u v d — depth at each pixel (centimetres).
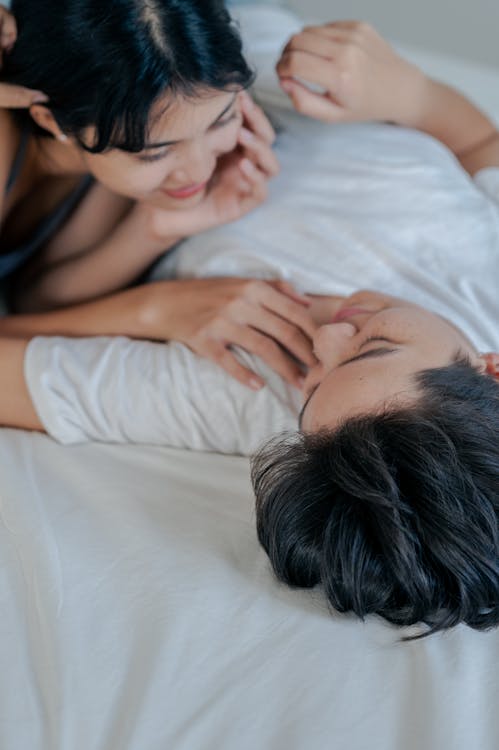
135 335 102
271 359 94
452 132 123
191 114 86
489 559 71
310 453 75
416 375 77
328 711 67
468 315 96
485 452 73
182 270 108
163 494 88
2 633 74
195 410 93
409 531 71
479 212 106
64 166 106
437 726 65
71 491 88
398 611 74
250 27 130
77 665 71
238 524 84
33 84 89
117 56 83
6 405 96
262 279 102
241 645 72
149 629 74
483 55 195
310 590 77
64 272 114
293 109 117
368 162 107
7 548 81
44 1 87
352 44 109
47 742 66
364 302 92
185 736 65
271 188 107
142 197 97
